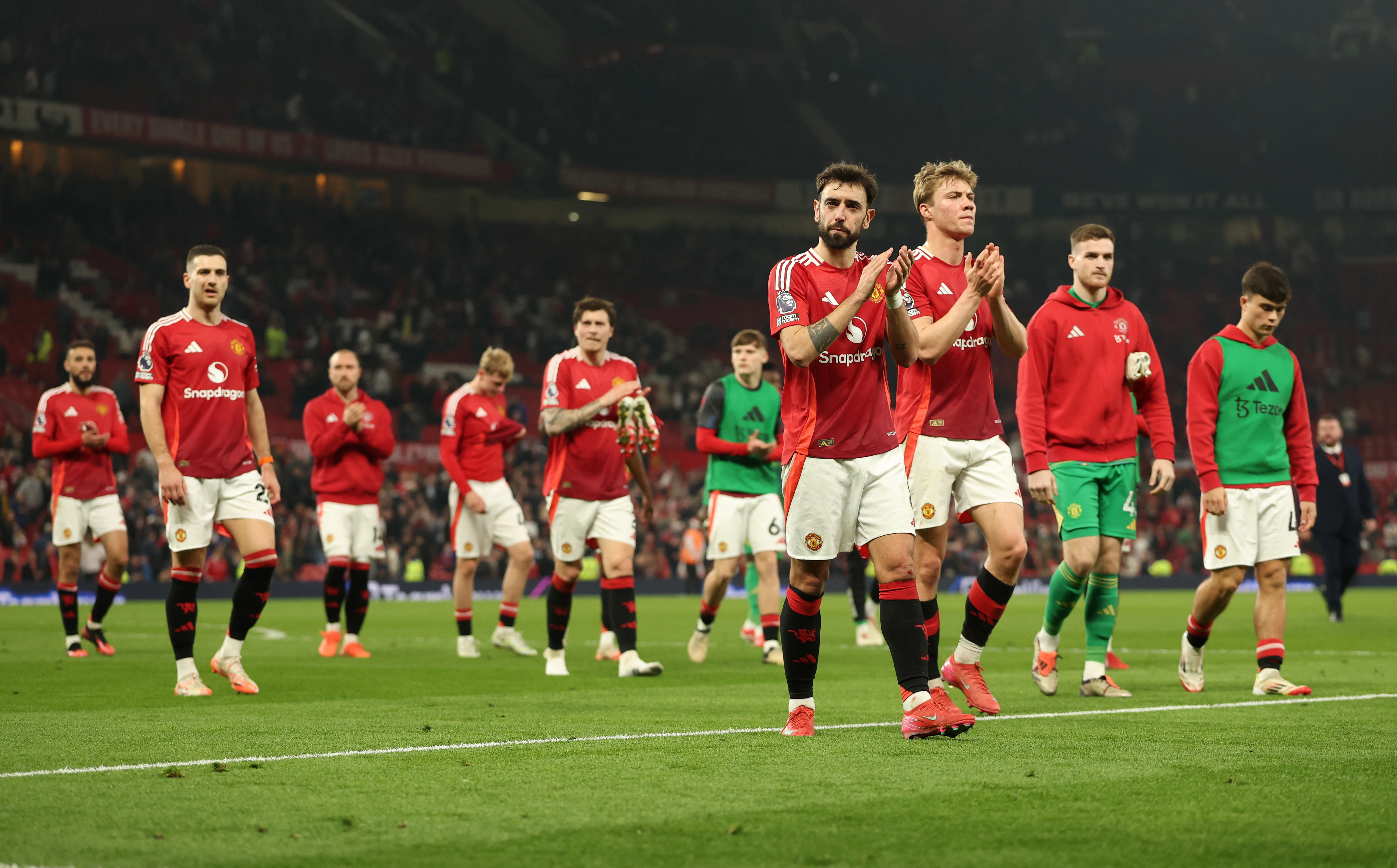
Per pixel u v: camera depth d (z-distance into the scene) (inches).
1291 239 3046.3
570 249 2723.9
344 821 241.0
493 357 721.0
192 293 497.4
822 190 353.4
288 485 1807.3
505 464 1975.9
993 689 496.7
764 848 220.4
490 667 632.4
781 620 360.5
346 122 2384.4
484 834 231.6
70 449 716.7
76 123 2041.1
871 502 348.5
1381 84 3014.3
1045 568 2032.5
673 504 2070.6
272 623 1101.7
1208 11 3225.9
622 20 2967.5
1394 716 392.8
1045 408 466.6
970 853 216.2
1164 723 376.2
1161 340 2829.7
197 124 2156.7
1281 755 314.2
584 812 249.6
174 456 487.5
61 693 495.2
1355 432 2608.3
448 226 2655.0
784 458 354.9
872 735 355.3
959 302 357.4
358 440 725.3
